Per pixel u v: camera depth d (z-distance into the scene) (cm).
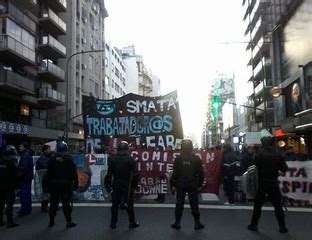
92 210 1165
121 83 9769
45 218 1051
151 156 1396
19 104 4056
